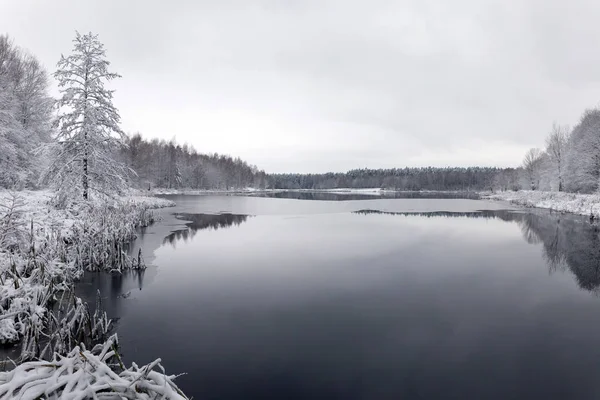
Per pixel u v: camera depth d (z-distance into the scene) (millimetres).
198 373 6207
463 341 7531
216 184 95750
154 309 9125
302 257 15031
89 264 12523
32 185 25922
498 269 13305
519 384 5992
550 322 8539
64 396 3256
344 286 11133
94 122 19234
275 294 10344
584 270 13219
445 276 12328
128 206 25500
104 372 3656
